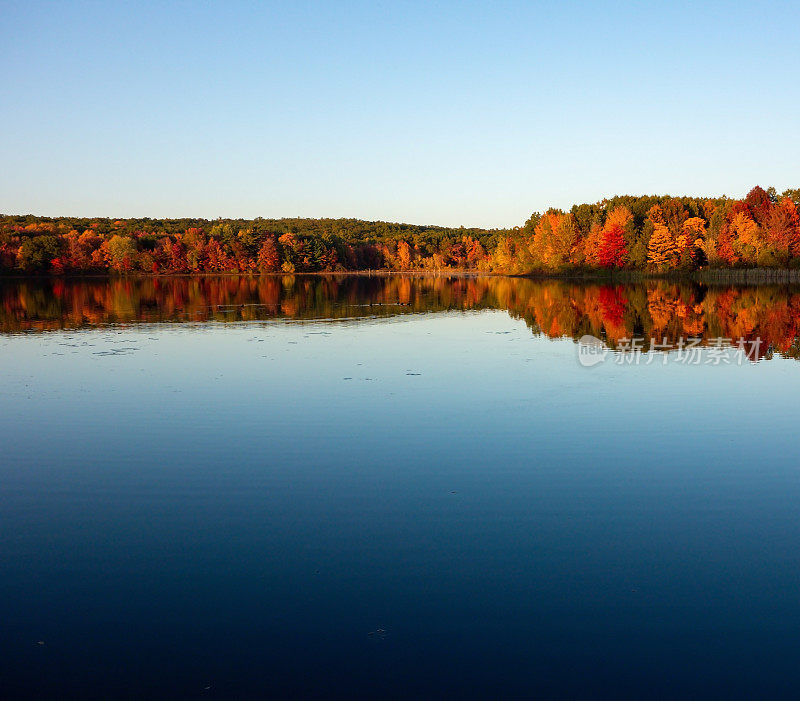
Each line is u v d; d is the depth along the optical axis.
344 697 4.78
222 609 5.92
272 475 9.30
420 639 5.44
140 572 6.62
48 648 5.41
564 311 34.44
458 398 13.76
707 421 11.87
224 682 4.96
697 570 6.54
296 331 26.03
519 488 8.73
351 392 14.44
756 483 8.88
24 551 7.11
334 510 8.07
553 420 12.00
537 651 5.27
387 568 6.61
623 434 11.09
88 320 31.12
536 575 6.45
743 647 5.30
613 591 6.13
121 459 10.09
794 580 6.33
